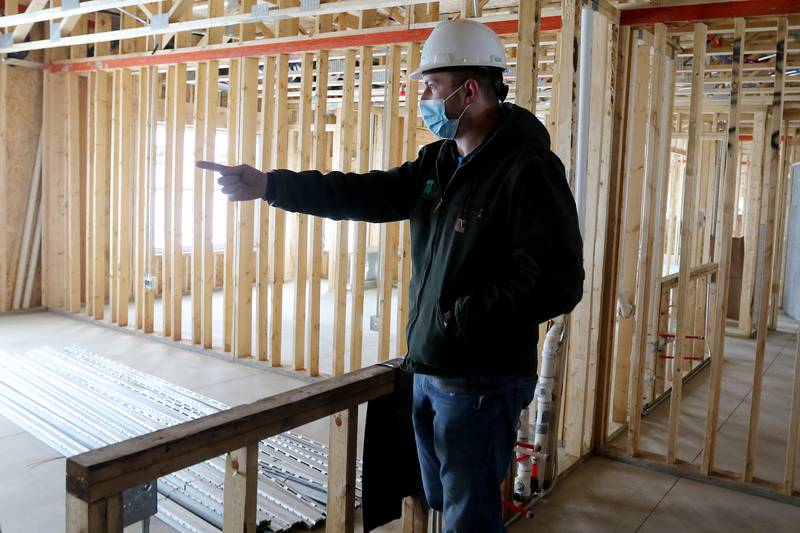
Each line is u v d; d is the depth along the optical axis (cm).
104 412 427
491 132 156
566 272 133
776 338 752
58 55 729
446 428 155
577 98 312
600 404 393
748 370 604
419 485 208
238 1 631
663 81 385
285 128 535
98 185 691
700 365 596
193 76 816
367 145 496
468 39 152
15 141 723
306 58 520
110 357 570
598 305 381
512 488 310
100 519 124
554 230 135
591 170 370
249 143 556
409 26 462
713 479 357
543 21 414
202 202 600
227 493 160
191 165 913
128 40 650
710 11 340
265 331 560
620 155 376
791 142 916
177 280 618
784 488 340
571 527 307
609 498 338
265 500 318
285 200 172
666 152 410
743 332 747
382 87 785
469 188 149
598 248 378
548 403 332
